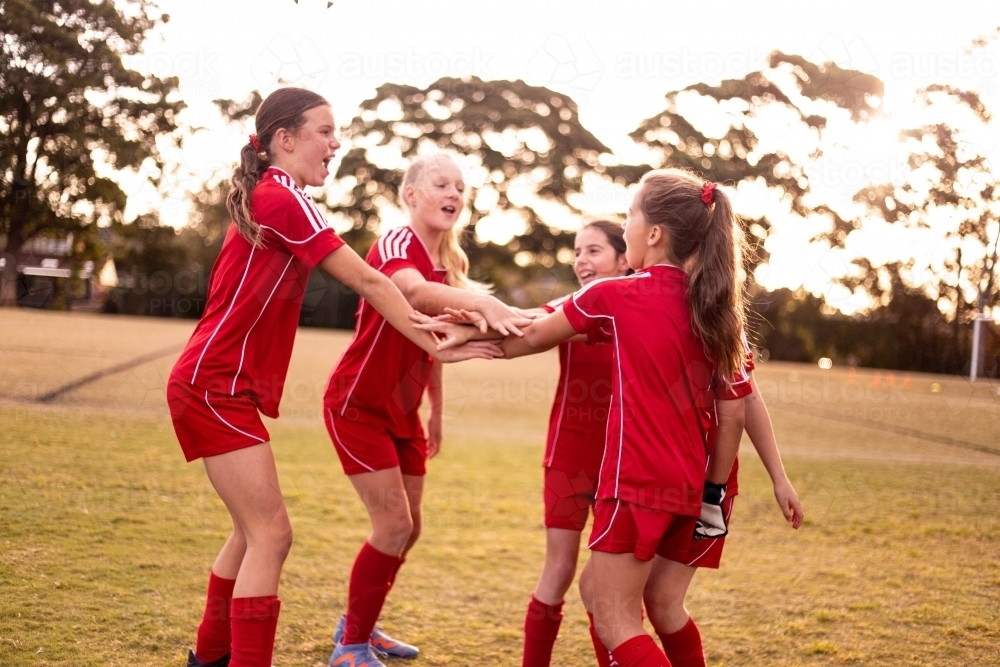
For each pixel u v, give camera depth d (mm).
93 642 2480
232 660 2113
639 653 1941
